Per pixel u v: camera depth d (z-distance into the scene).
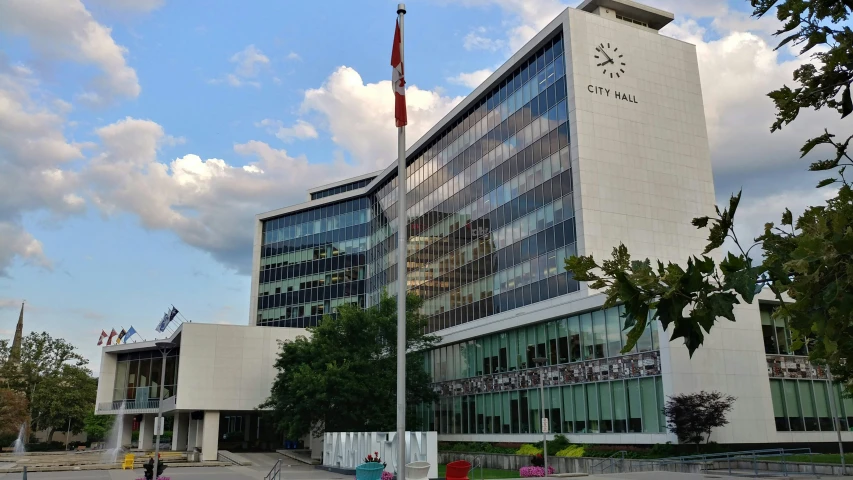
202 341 60.84
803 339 4.08
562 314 42.84
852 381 5.79
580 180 45.81
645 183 48.25
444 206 63.06
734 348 37.09
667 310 3.53
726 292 3.45
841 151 4.02
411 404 53.06
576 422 41.34
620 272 3.62
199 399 59.41
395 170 73.44
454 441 54.62
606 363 39.53
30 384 81.19
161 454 60.00
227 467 48.84
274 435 72.44
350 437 40.88
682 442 34.44
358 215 84.25
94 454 62.00
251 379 61.47
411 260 68.06
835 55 3.79
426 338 53.66
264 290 89.75
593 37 49.53
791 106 4.07
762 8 4.04
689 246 48.75
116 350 71.00
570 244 45.88
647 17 54.78
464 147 60.84
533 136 51.44
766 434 36.59
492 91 57.56
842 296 3.24
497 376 49.97
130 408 69.06
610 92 48.91
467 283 57.34
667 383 35.12
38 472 44.12
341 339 51.88
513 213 52.50
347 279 82.69
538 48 52.12
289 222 90.56
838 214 3.50
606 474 30.78
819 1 3.83
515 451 43.41
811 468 28.41
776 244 3.70
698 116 52.22
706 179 50.97
